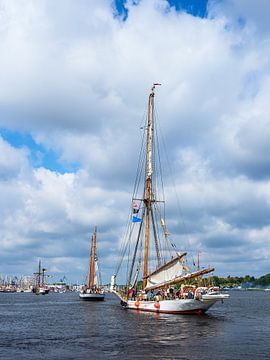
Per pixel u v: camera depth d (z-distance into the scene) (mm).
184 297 88438
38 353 47500
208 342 53938
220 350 48375
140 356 45031
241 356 45000
